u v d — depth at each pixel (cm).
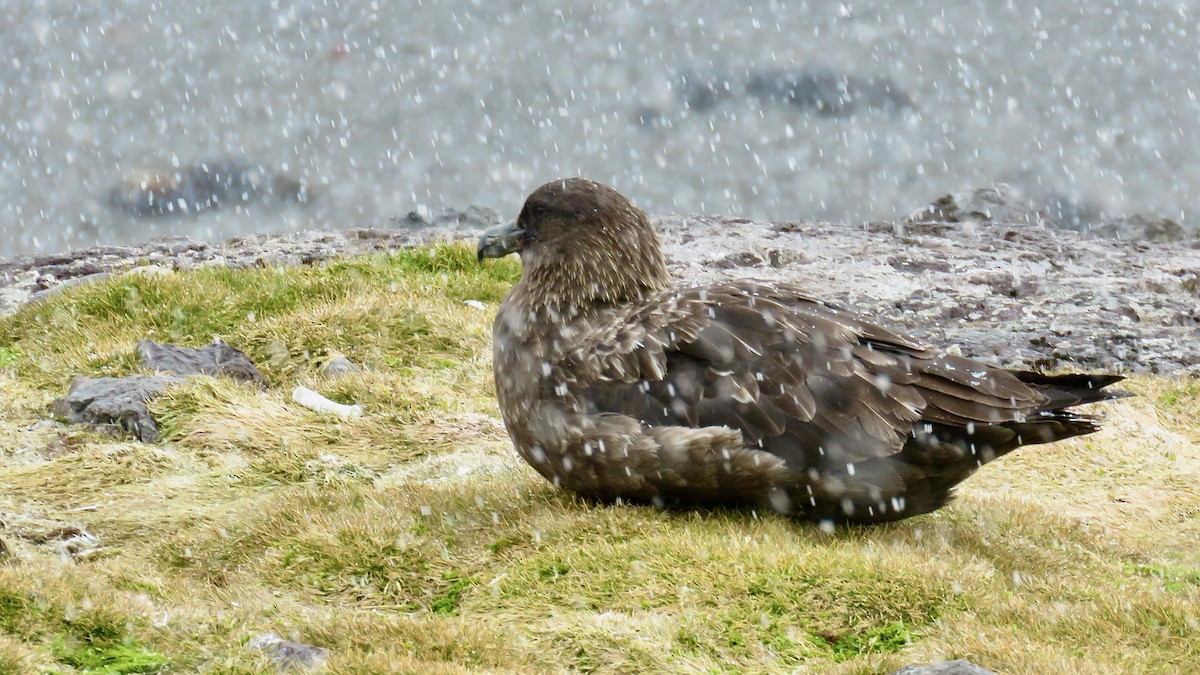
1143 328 1972
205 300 1742
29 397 1480
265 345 1636
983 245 2478
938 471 1055
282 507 1152
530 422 1112
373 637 872
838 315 1095
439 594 1003
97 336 1661
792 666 875
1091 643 896
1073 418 1038
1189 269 2325
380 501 1162
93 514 1190
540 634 900
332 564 1035
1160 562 1149
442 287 1909
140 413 1381
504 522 1096
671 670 858
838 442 1027
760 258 2311
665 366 1065
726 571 966
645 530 1045
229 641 848
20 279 2155
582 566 992
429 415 1451
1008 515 1206
